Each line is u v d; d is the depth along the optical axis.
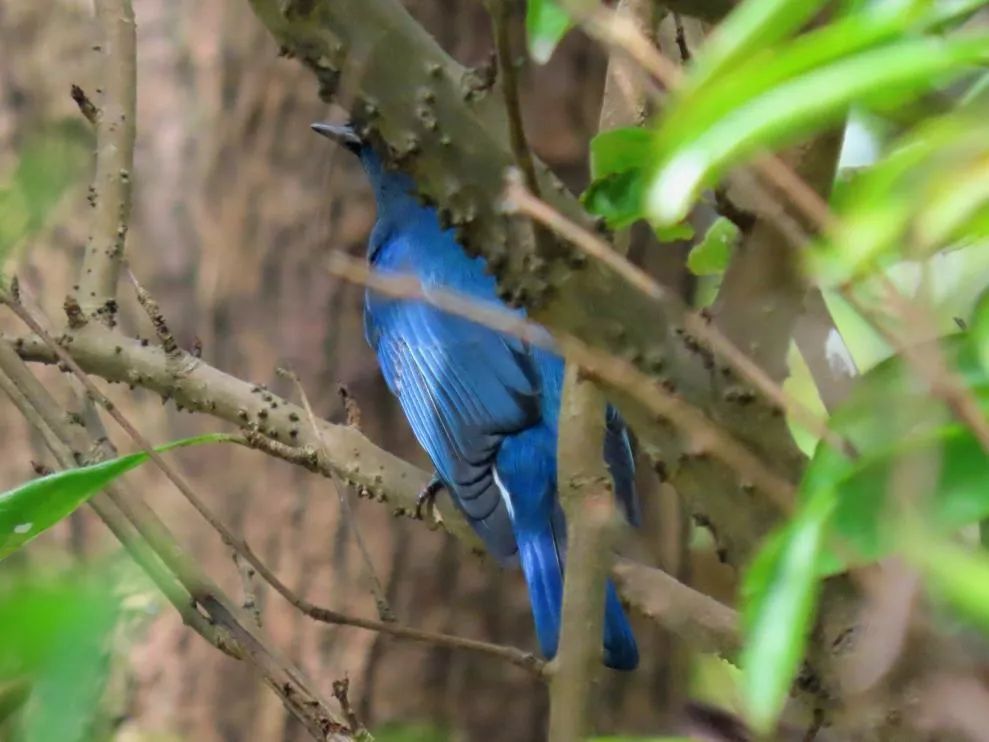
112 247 7.38
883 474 2.68
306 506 10.63
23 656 3.32
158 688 10.13
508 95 3.88
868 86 2.27
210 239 11.00
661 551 9.98
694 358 4.45
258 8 4.59
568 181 10.82
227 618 5.14
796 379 5.40
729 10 4.63
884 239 2.45
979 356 2.69
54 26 11.27
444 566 10.62
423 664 10.54
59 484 4.54
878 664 3.03
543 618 7.95
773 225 4.06
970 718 3.39
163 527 5.20
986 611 2.40
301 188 10.95
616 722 10.49
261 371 10.83
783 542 2.71
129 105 7.43
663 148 2.48
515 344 8.77
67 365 5.81
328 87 4.63
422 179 4.62
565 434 4.63
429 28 10.52
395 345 9.47
